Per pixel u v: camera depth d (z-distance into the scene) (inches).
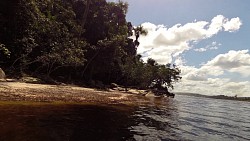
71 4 2146.9
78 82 1784.0
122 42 2074.3
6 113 423.2
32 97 670.5
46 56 1325.0
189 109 1155.9
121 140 338.3
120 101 1023.6
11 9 1250.6
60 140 294.7
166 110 929.5
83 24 1982.0
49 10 1713.8
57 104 645.3
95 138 327.3
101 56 2009.1
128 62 2760.8
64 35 1592.0
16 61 1311.5
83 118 480.7
